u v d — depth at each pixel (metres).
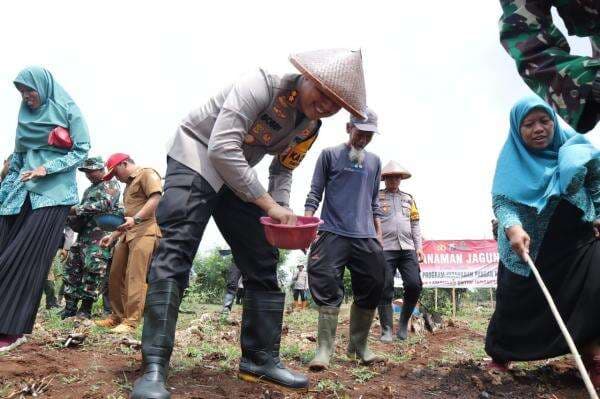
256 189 2.61
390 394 3.08
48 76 3.90
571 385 3.38
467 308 15.56
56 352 3.44
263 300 3.02
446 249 13.75
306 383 3.00
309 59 2.58
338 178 4.17
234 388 2.85
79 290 6.33
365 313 4.14
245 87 2.61
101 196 6.14
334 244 4.02
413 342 5.84
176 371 3.11
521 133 3.53
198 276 18.70
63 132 3.78
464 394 3.20
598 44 1.84
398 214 6.27
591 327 3.17
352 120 4.17
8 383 2.64
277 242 2.58
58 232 3.71
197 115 2.82
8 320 3.38
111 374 2.90
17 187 3.70
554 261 3.34
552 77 1.87
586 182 3.33
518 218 3.36
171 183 2.73
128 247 5.38
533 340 3.46
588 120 1.85
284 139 2.87
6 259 3.46
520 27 1.98
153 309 2.50
